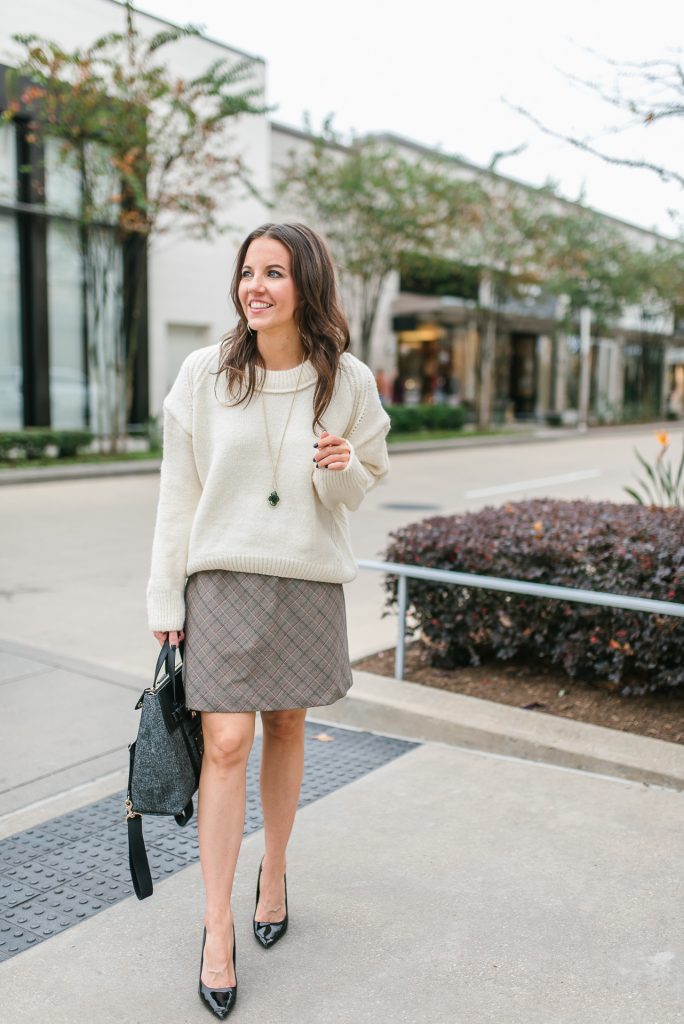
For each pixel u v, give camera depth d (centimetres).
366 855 288
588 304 2925
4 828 306
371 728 398
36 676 460
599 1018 214
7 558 792
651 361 3766
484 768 354
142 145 1498
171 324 1973
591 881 274
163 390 1938
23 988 224
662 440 529
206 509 225
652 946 242
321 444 213
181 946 243
